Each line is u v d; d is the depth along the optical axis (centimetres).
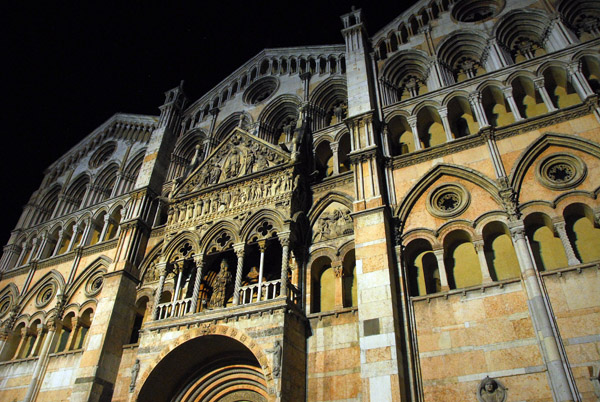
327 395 1962
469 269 2077
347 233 2389
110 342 2602
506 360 1712
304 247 2438
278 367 1870
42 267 3531
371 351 1836
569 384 1548
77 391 2430
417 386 1794
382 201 2256
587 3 2534
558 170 2048
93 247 3325
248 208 2528
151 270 2967
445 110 2531
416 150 2408
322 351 2088
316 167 2889
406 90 2923
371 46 3175
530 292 1773
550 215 1936
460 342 1823
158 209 3319
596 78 2273
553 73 2373
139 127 4141
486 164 2197
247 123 3441
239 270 2314
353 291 2298
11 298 3503
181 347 2152
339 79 3222
